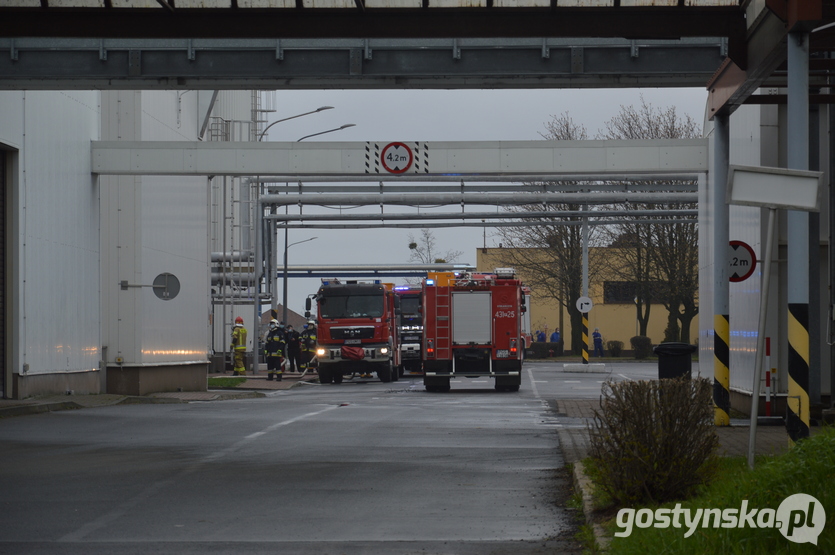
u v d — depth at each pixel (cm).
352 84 3272
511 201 6406
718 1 2400
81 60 3284
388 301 6631
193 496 1694
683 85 3259
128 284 4694
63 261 4141
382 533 1375
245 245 8181
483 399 4491
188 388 5278
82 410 3706
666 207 10300
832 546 945
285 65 3256
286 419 3300
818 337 2867
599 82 3238
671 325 10819
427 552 1252
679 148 4284
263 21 2511
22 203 3759
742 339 3275
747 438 2417
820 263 3064
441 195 6488
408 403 4212
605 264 11669
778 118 3028
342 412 3644
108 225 4700
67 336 4166
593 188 6366
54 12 2517
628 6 2430
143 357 4728
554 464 2114
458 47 3219
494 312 5212
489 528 1412
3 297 3716
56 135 4084
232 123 9512
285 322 8694
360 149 4466
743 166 1598
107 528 1409
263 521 1466
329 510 1560
